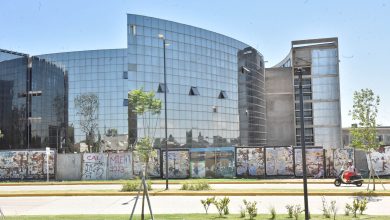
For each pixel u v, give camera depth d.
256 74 94.44
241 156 43.56
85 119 81.62
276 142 99.94
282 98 100.81
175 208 20.59
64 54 84.81
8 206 22.50
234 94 88.12
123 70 81.75
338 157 41.81
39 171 45.09
